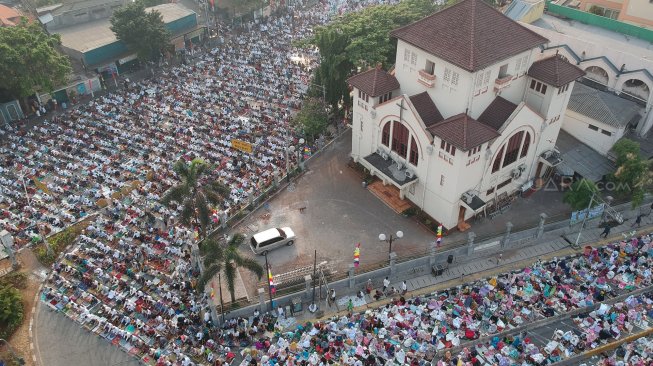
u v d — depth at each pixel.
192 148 77.81
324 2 134.38
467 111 59.41
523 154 65.00
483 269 59.00
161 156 76.56
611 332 50.75
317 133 79.06
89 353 50.91
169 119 86.12
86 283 57.09
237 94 92.94
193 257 57.03
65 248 62.12
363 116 68.56
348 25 82.75
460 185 58.94
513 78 62.19
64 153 77.88
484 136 56.25
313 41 84.25
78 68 98.62
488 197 65.06
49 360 50.38
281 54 107.12
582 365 48.09
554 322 52.62
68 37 102.81
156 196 68.75
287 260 60.28
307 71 100.12
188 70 101.81
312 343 50.47
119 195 69.19
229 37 117.12
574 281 55.75
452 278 58.00
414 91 65.44
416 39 61.59
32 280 58.50
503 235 61.75
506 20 60.59
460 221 64.00
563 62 61.88
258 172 73.25
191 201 56.31
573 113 73.06
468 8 59.94
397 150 66.06
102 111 88.81
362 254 60.84
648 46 79.38
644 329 51.59
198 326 52.34
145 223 64.88
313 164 75.81
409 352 48.94
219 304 54.44
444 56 58.12
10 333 52.81
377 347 49.34
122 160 76.19
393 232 63.94
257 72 99.81
